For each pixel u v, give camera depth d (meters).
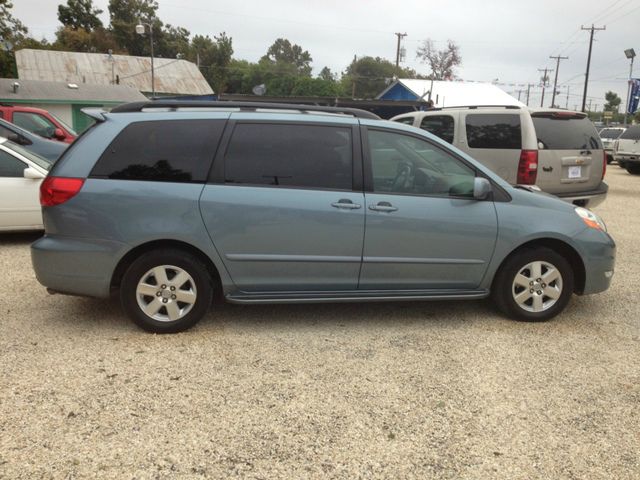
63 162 4.17
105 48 71.06
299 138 4.32
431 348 4.18
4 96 29.95
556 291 4.70
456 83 38.84
